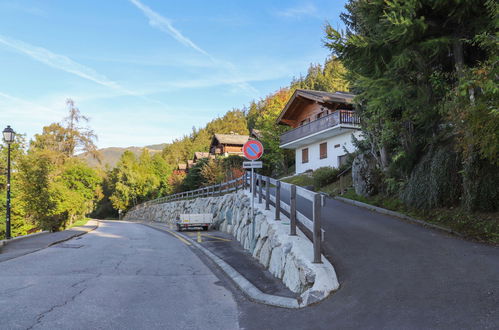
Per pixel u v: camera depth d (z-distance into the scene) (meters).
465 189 9.34
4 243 13.79
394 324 4.03
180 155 107.62
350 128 25.39
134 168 74.31
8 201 16.09
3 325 4.71
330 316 4.63
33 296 6.14
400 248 7.26
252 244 10.41
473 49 10.09
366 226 9.83
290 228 7.68
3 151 34.69
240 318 5.16
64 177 43.47
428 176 10.88
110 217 81.25
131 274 8.23
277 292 6.17
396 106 10.34
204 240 15.48
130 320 5.05
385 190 14.25
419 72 9.93
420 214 10.75
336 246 7.68
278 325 4.68
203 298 6.29
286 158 38.38
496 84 6.58
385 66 9.69
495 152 7.38
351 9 15.05
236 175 29.62
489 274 5.24
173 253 11.98
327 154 29.08
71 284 7.07
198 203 27.91
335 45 9.27
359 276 5.77
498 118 6.87
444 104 8.54
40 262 9.65
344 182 20.05
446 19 9.01
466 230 8.48
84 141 48.50
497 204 8.73
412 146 12.48
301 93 30.69
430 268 5.78
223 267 8.88
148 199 70.19
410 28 8.17
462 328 3.70
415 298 4.64
